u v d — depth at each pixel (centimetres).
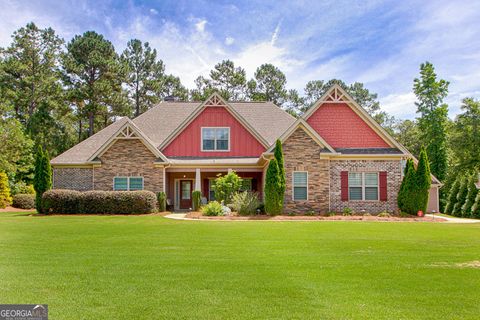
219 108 2691
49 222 1728
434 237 1251
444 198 3175
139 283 670
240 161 2569
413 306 562
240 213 2075
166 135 2841
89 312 530
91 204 2258
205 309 542
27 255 918
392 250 1005
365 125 2319
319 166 2186
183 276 720
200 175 2653
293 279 702
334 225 1605
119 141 2467
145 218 1952
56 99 4794
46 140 4509
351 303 572
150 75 5622
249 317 513
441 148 3875
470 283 686
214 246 1053
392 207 2191
